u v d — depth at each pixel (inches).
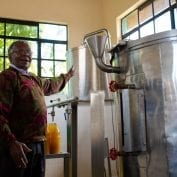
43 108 75.6
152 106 71.2
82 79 121.6
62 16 186.5
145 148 72.0
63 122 150.6
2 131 67.7
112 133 124.2
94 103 80.8
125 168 77.9
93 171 78.5
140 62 74.2
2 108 69.1
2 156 70.1
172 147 68.1
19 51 75.6
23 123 72.4
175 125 68.2
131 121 75.3
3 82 71.4
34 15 180.1
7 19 176.2
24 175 72.3
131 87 74.9
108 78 120.4
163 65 70.4
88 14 193.8
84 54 122.6
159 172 69.4
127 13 177.3
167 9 146.6
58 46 184.5
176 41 70.1
